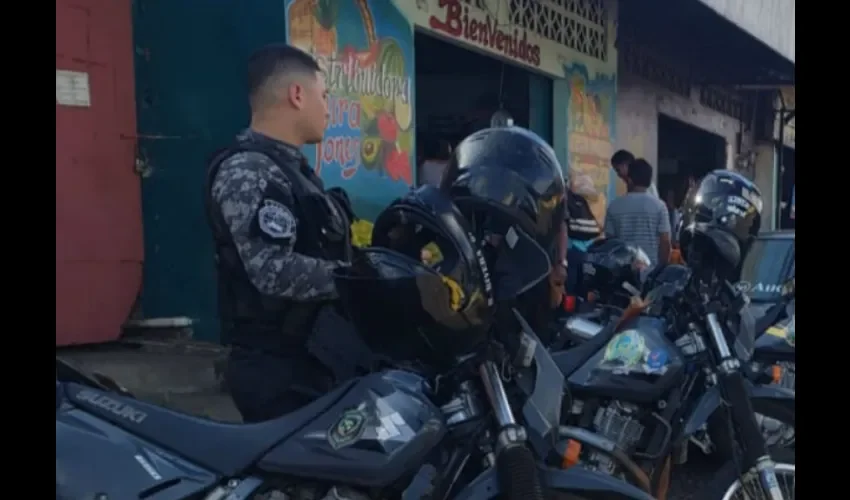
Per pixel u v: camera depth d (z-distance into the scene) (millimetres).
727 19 9445
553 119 8875
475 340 2100
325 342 2508
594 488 2166
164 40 4820
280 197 2494
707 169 15781
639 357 3277
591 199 8797
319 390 2576
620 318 3451
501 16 7500
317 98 2752
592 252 4824
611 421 3297
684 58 12891
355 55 5387
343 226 2688
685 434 3273
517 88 8719
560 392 2262
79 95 4559
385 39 5754
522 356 2221
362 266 2047
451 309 2014
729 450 3391
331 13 5105
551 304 2393
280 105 2693
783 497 3010
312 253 2574
